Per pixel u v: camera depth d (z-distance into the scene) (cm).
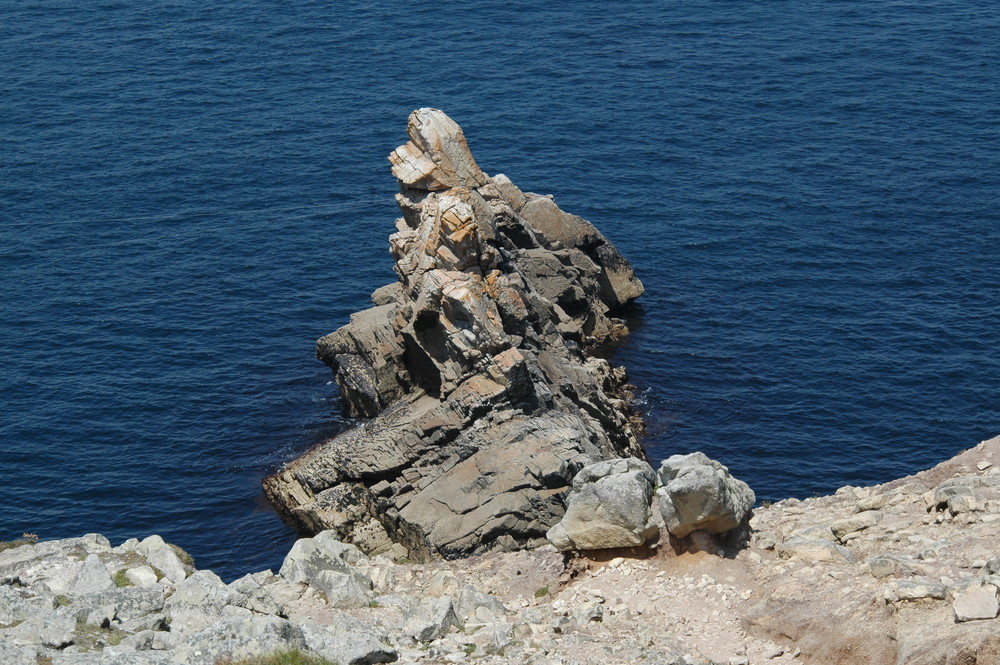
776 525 6009
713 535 5838
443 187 11112
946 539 5275
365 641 4656
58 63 18725
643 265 13000
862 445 9806
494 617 5512
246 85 17812
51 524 9219
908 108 16462
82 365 11344
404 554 8862
